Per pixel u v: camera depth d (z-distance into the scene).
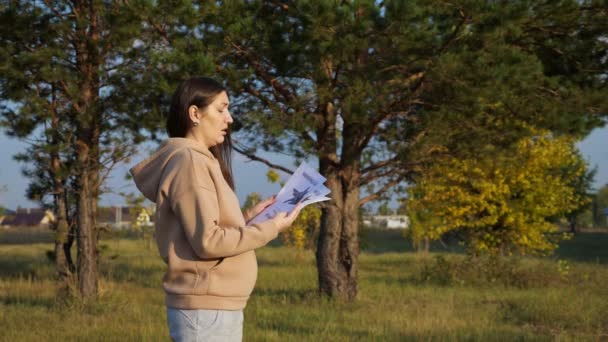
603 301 10.98
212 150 2.57
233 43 9.55
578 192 44.56
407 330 7.91
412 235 18.44
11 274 15.84
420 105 10.61
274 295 11.84
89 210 11.10
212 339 2.21
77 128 10.98
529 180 15.60
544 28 10.95
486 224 16.02
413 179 12.20
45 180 12.50
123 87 10.44
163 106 10.95
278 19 9.70
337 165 11.28
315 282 14.73
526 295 12.16
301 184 2.58
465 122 10.45
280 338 7.34
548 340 7.41
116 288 12.61
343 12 8.40
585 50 10.87
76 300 10.24
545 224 15.96
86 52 10.60
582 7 10.43
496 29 8.56
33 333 7.62
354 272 11.43
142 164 2.36
